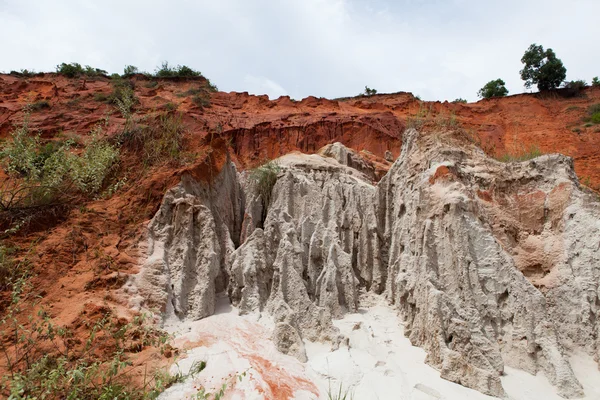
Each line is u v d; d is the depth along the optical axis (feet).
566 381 29.91
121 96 124.47
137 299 34.88
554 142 123.54
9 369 25.57
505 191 44.91
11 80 158.92
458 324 32.19
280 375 28.48
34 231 40.29
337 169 61.93
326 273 42.27
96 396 24.20
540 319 33.94
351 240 49.19
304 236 47.50
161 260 38.91
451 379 29.30
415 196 43.86
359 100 167.43
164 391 25.84
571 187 42.34
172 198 43.88
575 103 152.15
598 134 124.98
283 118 125.59
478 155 47.65
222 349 31.04
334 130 118.93
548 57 168.86
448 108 151.43
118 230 41.27
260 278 41.60
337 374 29.73
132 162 50.11
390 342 35.50
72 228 40.22
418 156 47.93
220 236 45.75
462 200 38.58
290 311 36.73
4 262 33.94
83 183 44.32
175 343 32.07
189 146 52.60
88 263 37.32
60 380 24.84
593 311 35.88
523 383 30.42
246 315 38.45
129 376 26.66
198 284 39.22
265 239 44.60
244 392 26.00
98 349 28.58
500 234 41.55
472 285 35.91
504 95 177.17
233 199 54.44
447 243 37.60
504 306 35.35
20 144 45.62
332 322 38.27
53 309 32.07
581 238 39.24
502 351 33.53
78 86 151.53
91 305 32.04
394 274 43.83
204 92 150.82
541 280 39.04
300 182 53.93
